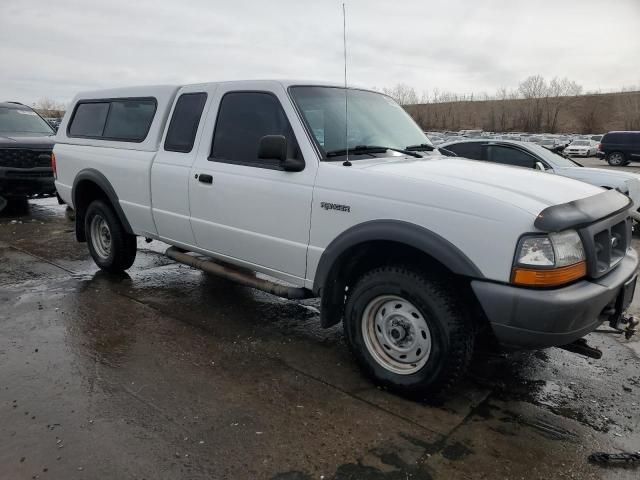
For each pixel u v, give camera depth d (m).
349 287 3.72
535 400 3.37
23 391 3.32
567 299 2.72
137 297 5.15
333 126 3.86
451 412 3.19
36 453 2.71
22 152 9.25
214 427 2.97
